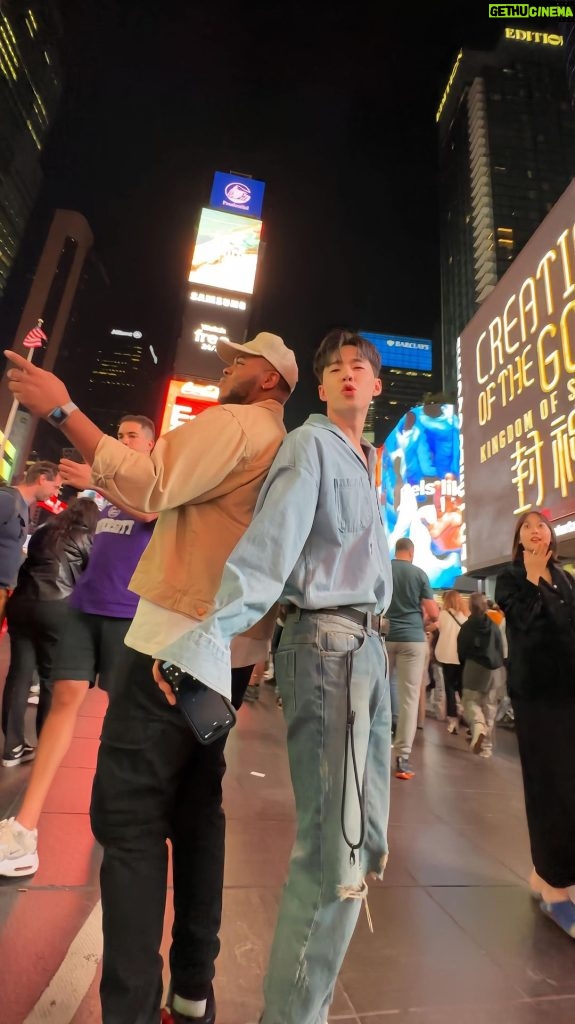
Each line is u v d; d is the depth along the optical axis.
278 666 1.43
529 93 82.19
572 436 13.20
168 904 2.14
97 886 2.18
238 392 1.76
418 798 3.95
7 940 1.79
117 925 1.26
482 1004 1.76
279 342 1.79
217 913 1.57
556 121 79.88
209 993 1.54
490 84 82.12
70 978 1.65
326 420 1.56
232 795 3.52
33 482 3.77
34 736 4.13
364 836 1.26
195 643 1.15
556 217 14.64
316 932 1.27
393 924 2.22
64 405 1.38
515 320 16.44
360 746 1.33
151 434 2.87
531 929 2.25
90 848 2.49
